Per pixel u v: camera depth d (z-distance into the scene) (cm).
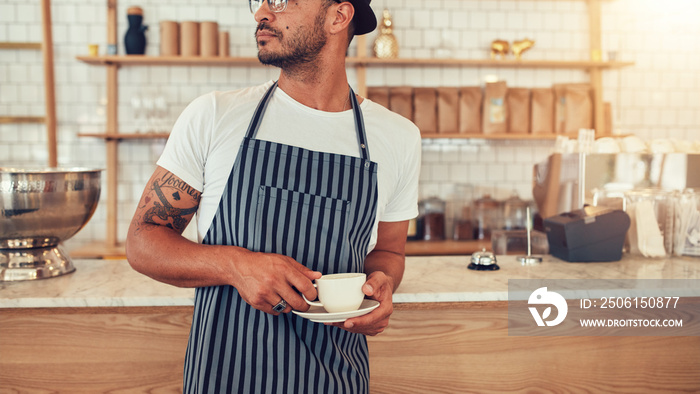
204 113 121
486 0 405
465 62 374
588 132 224
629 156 217
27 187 164
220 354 117
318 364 120
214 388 116
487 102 379
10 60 386
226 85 394
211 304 119
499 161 408
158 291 158
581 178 218
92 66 389
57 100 389
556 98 383
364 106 135
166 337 159
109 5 380
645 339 168
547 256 218
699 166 216
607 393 168
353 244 124
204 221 122
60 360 157
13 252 173
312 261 120
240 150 119
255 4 123
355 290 109
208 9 391
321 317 105
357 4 128
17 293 155
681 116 420
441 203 388
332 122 127
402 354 163
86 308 152
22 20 386
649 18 414
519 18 407
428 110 377
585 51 411
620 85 416
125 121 392
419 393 164
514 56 400
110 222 378
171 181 120
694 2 411
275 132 123
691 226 209
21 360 157
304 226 119
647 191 214
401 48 402
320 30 122
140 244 117
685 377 169
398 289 161
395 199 141
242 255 109
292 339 119
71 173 171
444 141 405
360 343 135
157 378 159
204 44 363
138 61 369
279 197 119
